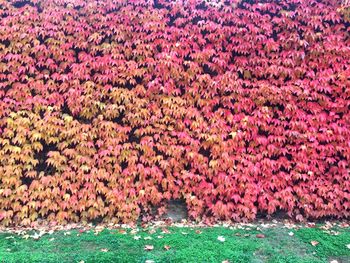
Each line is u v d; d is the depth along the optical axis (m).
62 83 5.16
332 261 3.94
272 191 5.21
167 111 5.21
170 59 5.19
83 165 5.13
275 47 5.16
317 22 5.18
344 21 5.22
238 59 5.25
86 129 5.12
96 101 5.15
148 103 5.23
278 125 5.18
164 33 5.26
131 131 5.27
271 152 5.17
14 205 5.04
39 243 4.43
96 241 4.48
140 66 5.29
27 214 5.09
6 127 5.08
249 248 4.26
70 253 4.12
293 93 5.19
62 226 5.04
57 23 5.22
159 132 5.21
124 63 5.23
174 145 5.23
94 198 5.12
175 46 5.26
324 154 5.14
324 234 4.67
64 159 5.11
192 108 5.23
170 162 5.22
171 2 5.32
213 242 4.41
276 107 5.21
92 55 5.25
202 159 5.20
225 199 5.20
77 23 5.25
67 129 5.11
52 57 5.23
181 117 5.24
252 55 5.24
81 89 5.16
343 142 5.12
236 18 5.26
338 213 5.15
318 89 5.13
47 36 5.23
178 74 5.22
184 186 5.23
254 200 5.15
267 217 5.26
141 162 5.23
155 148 5.26
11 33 5.13
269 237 4.61
